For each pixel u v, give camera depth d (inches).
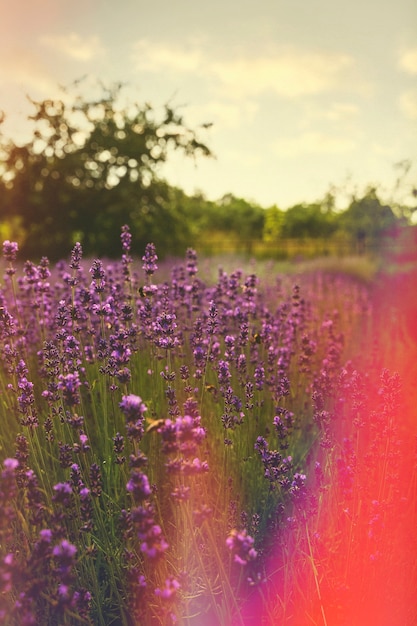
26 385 133.5
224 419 143.7
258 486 149.6
